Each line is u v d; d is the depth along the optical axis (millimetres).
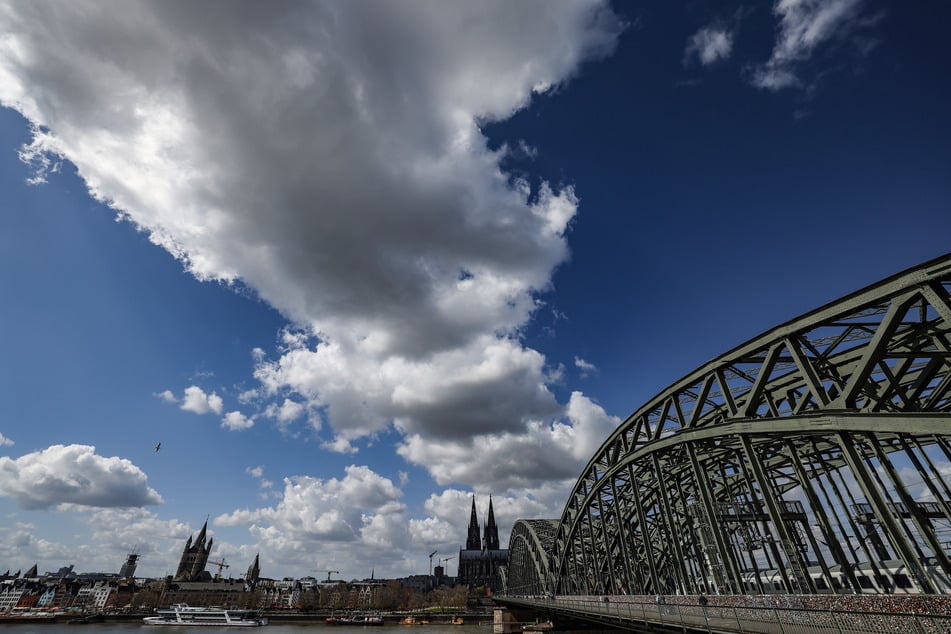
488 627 142750
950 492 22469
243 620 148875
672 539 33938
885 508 18891
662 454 36906
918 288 18062
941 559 17203
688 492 46688
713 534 28625
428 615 170500
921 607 16734
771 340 24906
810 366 22625
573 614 43000
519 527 92125
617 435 43938
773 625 21609
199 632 128750
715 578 31922
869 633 17469
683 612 27922
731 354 27750
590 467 52531
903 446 23438
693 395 34281
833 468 31031
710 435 29109
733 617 24219
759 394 25609
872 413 19078
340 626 150125
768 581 36594
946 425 16516
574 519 58312
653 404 37031
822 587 35094
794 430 22625
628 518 50188
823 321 21969
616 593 43719
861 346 24672
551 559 72125
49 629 135250
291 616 179000
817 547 29500
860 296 20344
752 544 34750
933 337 22094
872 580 30453
